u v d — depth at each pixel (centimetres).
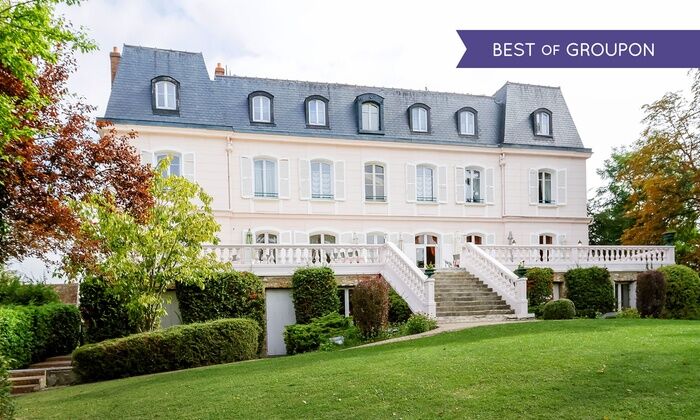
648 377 747
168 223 1491
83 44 979
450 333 1346
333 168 2517
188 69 2434
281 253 1898
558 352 921
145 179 1256
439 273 2086
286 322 1875
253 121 2442
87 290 1567
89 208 1287
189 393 865
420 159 2642
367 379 832
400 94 2750
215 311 1678
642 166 2534
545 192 2852
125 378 1246
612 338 1058
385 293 1527
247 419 689
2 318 1307
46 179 1027
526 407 656
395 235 2581
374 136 2573
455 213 2673
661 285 1795
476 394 716
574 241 2841
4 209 1008
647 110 2556
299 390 806
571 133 2922
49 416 809
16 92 913
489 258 1986
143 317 1502
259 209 2400
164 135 2262
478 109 2855
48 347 1605
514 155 2764
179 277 1505
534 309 1912
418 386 771
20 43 872
